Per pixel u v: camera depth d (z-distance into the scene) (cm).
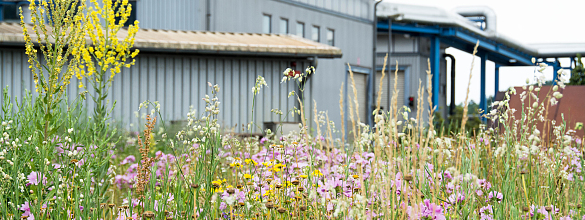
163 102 1323
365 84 2625
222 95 1430
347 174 275
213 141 314
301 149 361
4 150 320
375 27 2622
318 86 2180
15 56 1106
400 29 3291
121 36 1209
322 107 2197
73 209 288
